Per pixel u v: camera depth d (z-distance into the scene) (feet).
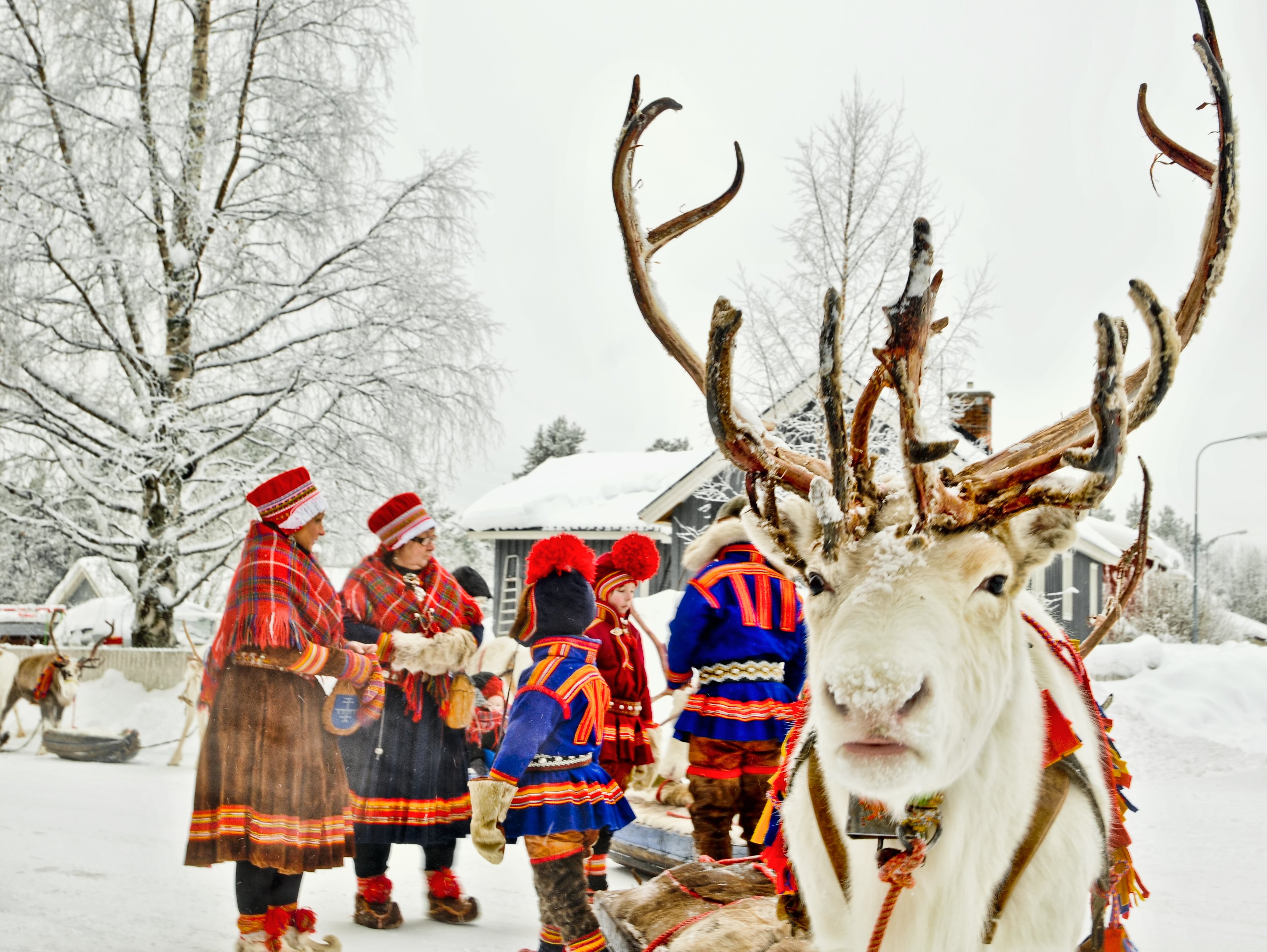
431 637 13.60
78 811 19.84
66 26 47.37
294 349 48.24
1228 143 5.76
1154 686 39.45
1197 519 66.85
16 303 44.29
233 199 50.08
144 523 46.57
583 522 71.97
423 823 12.98
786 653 13.74
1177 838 19.89
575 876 10.36
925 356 5.65
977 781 6.09
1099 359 5.30
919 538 5.69
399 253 48.52
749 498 6.73
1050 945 6.24
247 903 10.57
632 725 14.53
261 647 10.46
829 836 6.68
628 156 7.28
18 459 46.96
